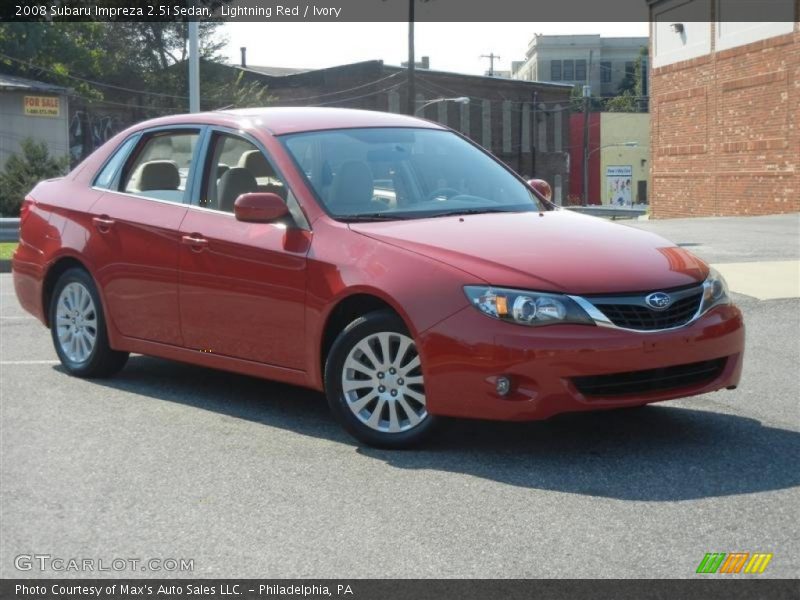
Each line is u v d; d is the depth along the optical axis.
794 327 8.62
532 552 3.95
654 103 35.72
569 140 71.88
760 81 29.47
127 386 6.93
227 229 6.14
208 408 6.30
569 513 4.36
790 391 6.52
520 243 5.35
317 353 5.62
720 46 31.42
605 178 79.12
